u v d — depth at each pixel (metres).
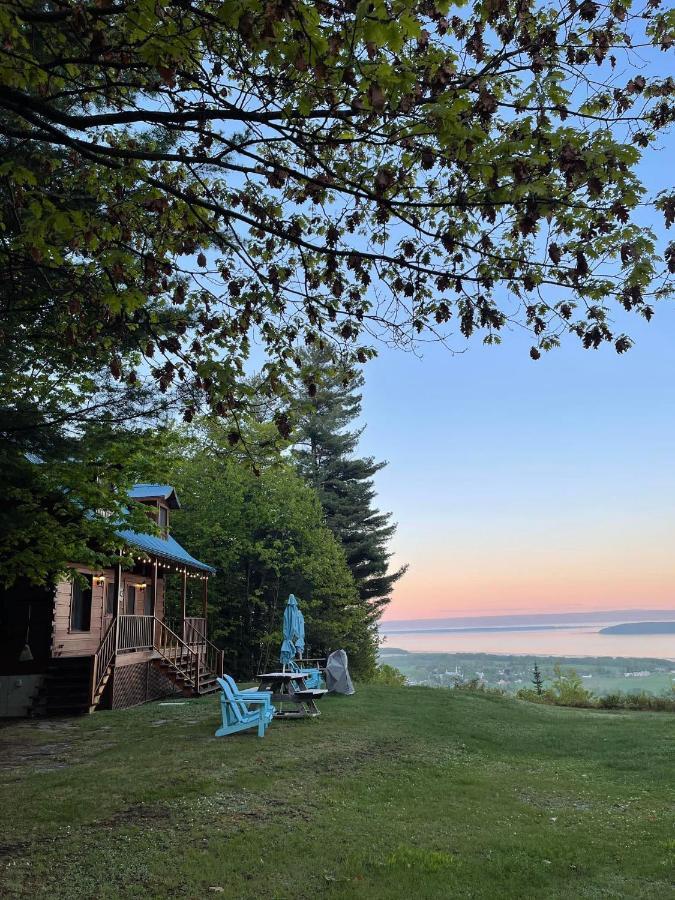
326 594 45.28
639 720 20.89
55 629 20.08
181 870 6.77
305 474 58.12
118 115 5.36
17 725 17.03
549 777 11.95
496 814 9.22
